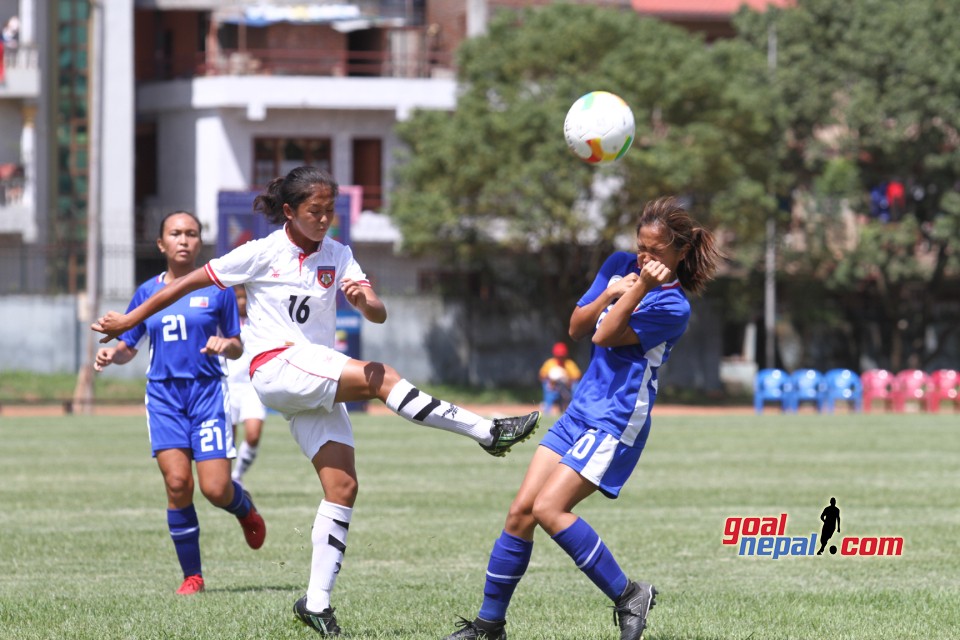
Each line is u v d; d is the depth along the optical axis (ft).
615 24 464.65
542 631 82.58
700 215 471.62
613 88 447.42
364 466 211.82
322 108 533.96
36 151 507.71
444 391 492.95
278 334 81.00
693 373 527.81
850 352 564.71
